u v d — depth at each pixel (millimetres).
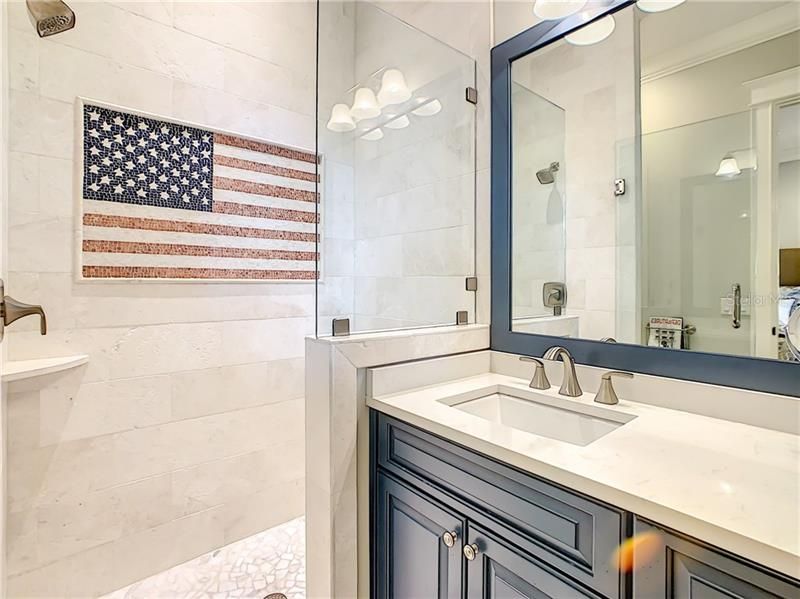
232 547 1880
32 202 1418
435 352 1419
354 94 1616
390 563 1203
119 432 1612
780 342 981
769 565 558
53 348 1469
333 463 1214
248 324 1934
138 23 1620
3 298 1151
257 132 1943
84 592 1543
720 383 1046
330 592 1231
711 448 866
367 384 1275
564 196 1383
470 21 1638
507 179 1522
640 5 1207
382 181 1584
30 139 1410
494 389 1400
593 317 1312
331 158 1528
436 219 1616
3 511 1315
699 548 629
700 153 1112
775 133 1003
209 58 1797
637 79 1220
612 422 1109
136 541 1656
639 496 678
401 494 1161
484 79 1586
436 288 1574
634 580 699
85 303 1529
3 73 1279
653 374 1162
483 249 1613
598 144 1302
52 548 1480
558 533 803
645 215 1207
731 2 1062
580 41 1335
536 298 1452
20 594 1420
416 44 1711
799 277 964
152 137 1656
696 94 1116
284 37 2023
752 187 1031
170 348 1726
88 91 1518
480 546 947
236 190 1884
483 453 931
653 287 1191
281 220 2027
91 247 1533
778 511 630
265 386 1991
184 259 1745
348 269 1446
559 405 1232
